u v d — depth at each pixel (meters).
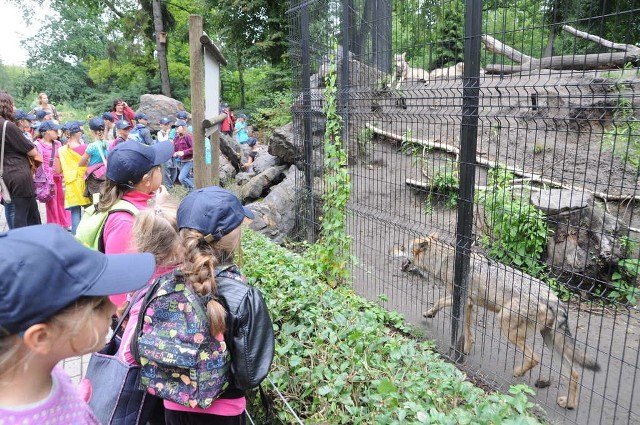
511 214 5.49
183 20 28.89
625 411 3.84
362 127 6.57
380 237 6.27
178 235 2.18
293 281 4.09
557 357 4.68
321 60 7.03
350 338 3.11
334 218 5.41
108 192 2.73
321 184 7.11
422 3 4.75
